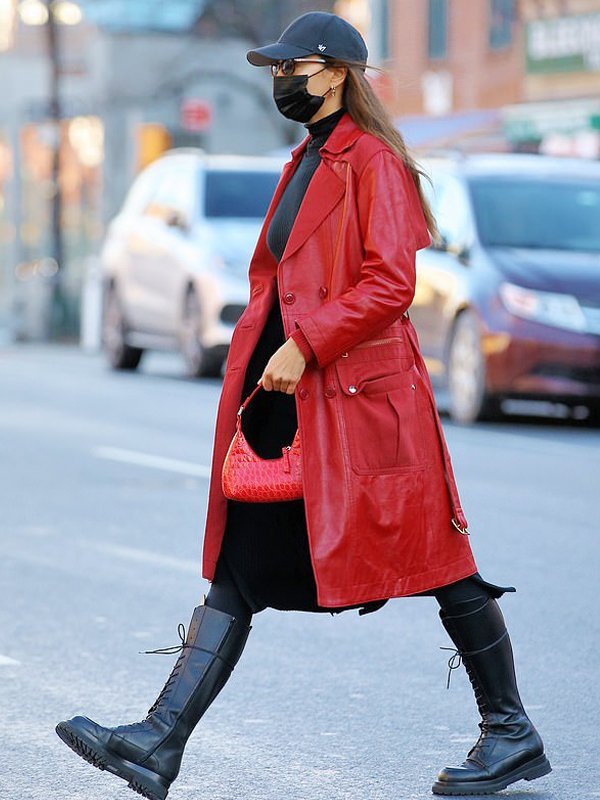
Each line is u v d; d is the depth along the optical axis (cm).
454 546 1123
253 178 4288
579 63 6294
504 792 1182
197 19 8444
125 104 8456
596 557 2023
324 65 1108
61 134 7656
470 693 1455
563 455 2973
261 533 1103
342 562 1076
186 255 4169
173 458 2842
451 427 3403
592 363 3294
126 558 2006
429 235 1127
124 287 4553
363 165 1095
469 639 1155
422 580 1105
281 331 1123
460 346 3447
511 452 3000
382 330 1101
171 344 4306
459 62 7088
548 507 2381
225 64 8425
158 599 1798
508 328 3303
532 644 1622
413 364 1119
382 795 1171
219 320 4044
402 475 1094
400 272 1080
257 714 1381
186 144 8500
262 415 1125
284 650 1597
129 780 1074
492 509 2355
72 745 1076
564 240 3503
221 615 1105
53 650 1584
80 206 8588
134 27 8494
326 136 1125
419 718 1374
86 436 3116
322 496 1077
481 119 6519
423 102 7319
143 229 4462
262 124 8525
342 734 1326
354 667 1536
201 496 2455
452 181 3638
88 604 1772
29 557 2008
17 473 2655
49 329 6719
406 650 1602
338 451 1082
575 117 6044
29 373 4603
